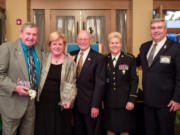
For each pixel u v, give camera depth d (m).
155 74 1.78
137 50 3.86
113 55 1.95
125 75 1.88
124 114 1.87
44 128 1.67
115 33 1.88
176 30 3.94
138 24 3.83
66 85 1.67
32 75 1.62
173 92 1.75
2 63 1.54
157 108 1.79
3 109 1.59
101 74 1.80
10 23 3.75
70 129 1.76
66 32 4.02
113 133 1.95
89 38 1.88
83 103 1.81
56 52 1.66
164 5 3.96
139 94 2.31
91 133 1.83
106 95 1.92
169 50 1.76
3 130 1.62
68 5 3.93
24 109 1.60
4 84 1.52
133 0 3.80
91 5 3.96
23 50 1.62
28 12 3.88
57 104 1.67
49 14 3.94
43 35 3.99
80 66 1.87
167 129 1.76
